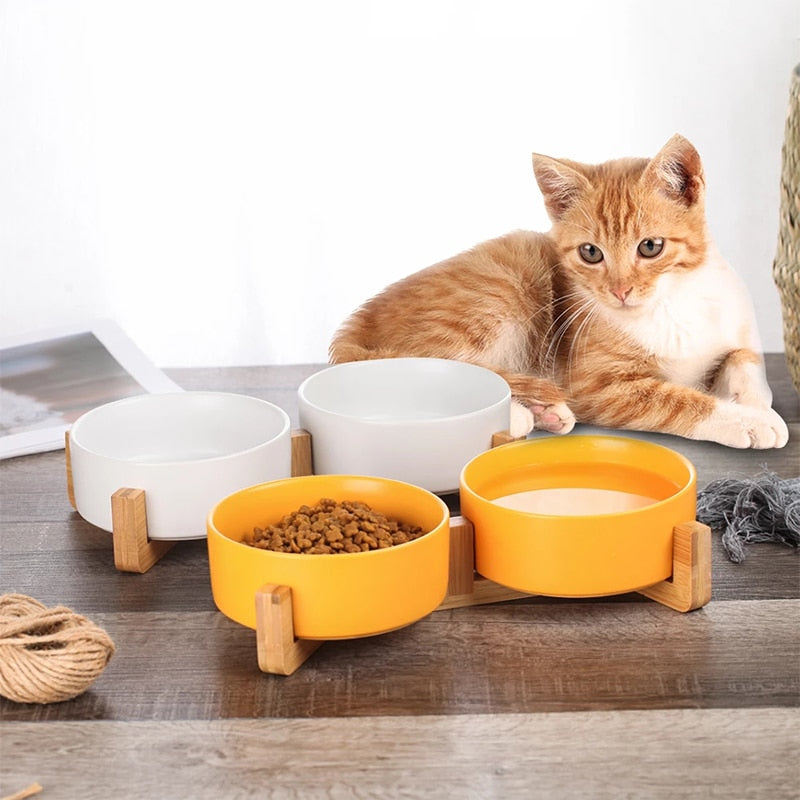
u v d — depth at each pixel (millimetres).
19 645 854
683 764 800
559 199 1501
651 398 1459
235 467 1055
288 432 1102
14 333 1834
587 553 922
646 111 1681
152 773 800
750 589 1032
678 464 1029
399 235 1764
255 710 866
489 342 1560
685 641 948
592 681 896
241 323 1822
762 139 1675
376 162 1731
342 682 899
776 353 1694
